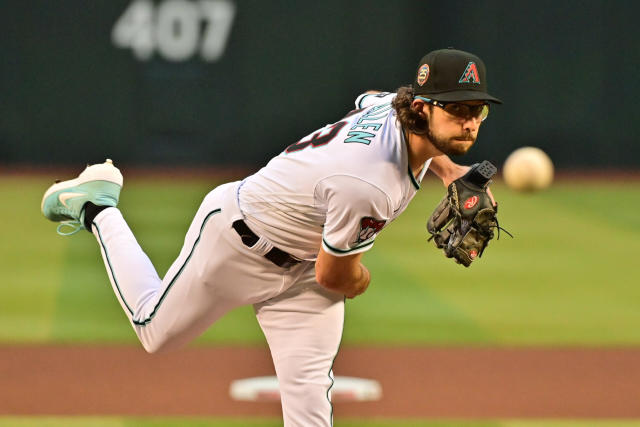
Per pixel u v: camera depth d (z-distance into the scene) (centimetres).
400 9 6019
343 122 1259
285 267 1303
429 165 1414
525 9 5988
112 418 1766
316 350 1332
